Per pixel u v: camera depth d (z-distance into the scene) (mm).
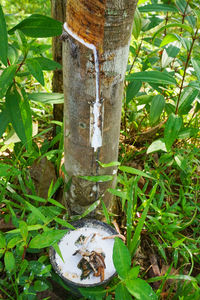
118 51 1154
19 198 1720
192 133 1951
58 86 2049
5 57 1279
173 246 1565
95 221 1577
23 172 1880
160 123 2188
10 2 3998
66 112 1392
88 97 1262
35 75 1282
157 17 2137
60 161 1838
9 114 1461
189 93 1860
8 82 1250
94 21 1048
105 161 1512
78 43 1125
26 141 1485
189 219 1935
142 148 2393
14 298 1483
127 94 1992
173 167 2199
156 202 1967
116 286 1268
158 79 1605
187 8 2066
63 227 1553
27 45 1310
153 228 1784
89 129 1356
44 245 1239
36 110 2355
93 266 1389
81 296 1479
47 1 4020
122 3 1015
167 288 1600
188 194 1951
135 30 1877
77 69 1200
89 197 1620
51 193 1621
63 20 1746
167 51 2111
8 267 1242
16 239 1313
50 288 1489
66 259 1455
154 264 1709
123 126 2465
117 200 1979
